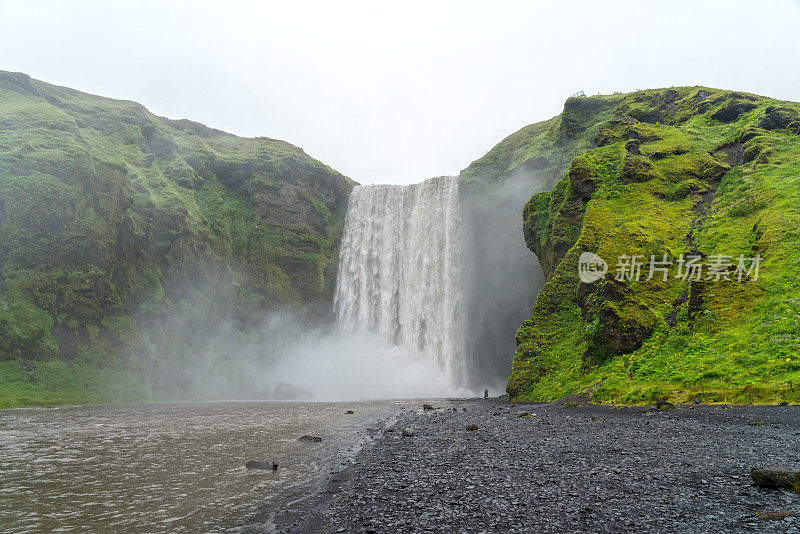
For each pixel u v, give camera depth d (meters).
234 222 85.81
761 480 9.62
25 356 54.16
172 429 26.06
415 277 88.50
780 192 39.41
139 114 91.50
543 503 9.17
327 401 56.91
